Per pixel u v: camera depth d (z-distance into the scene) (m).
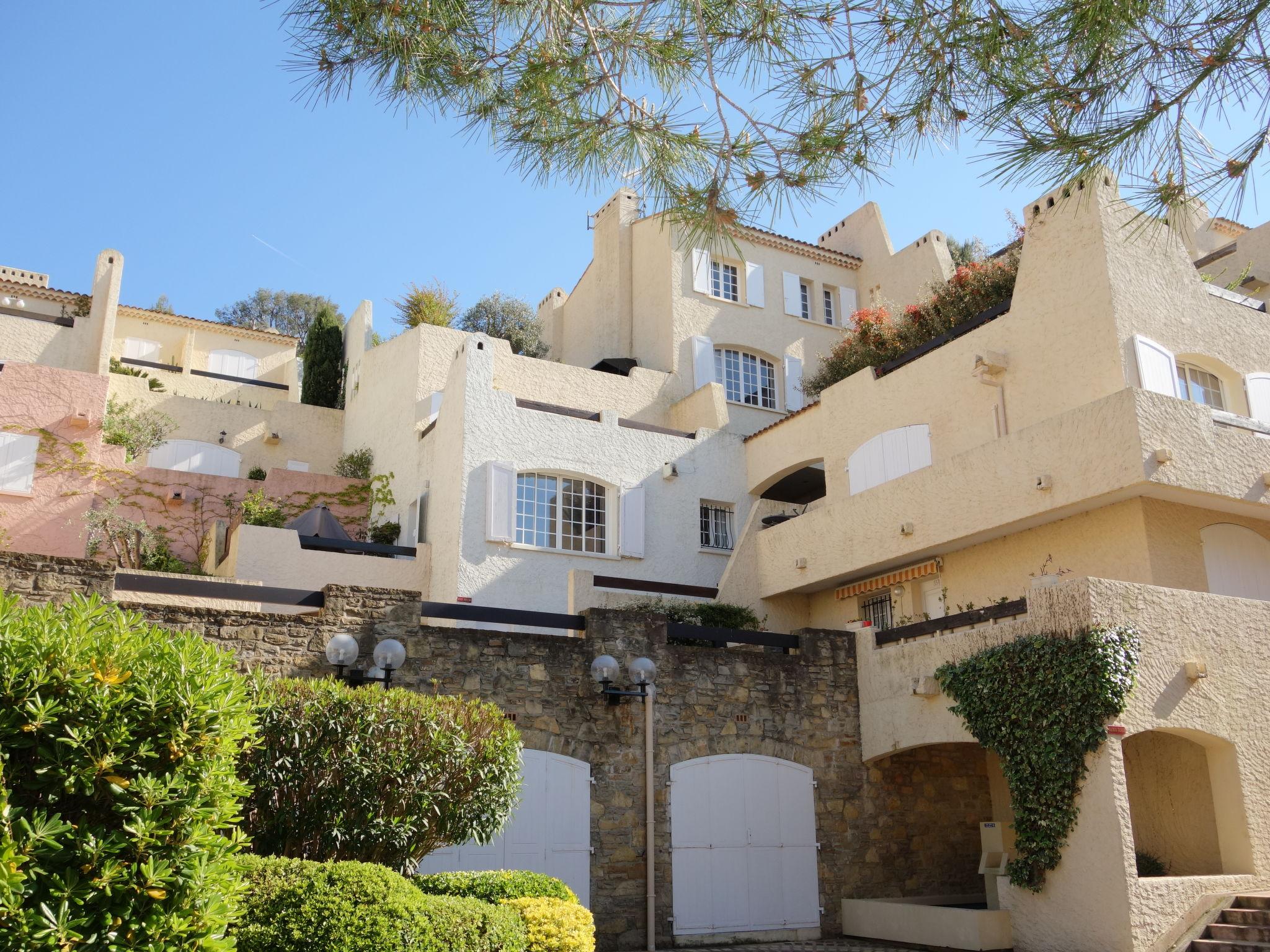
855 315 24.23
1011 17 6.14
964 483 17.14
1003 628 13.69
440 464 21.28
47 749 5.41
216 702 5.98
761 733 15.30
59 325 27.59
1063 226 17.30
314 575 19.33
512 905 9.27
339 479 25.12
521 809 13.30
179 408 28.73
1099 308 16.38
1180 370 17.25
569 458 21.22
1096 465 15.02
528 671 13.85
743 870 14.59
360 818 9.44
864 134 7.05
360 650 12.98
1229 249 23.75
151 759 5.71
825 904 15.13
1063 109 6.03
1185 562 15.19
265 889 7.68
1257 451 15.80
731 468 23.47
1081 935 11.90
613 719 14.25
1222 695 12.99
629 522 21.48
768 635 16.02
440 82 6.94
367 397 27.83
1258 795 12.84
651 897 13.70
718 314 27.27
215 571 20.61
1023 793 12.86
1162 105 5.86
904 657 15.45
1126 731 12.00
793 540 20.75
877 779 16.09
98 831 5.41
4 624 5.59
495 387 23.23
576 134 7.44
